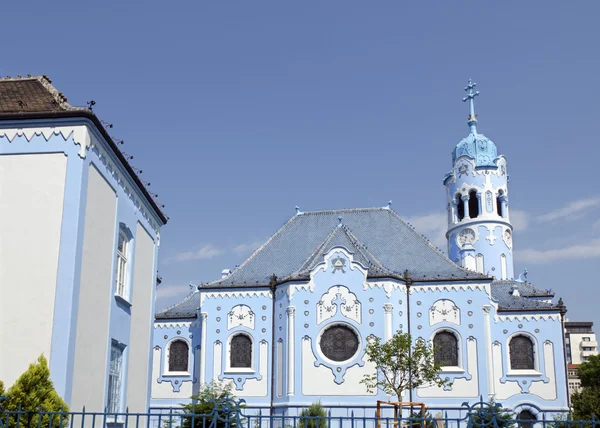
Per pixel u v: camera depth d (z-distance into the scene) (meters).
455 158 65.50
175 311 53.19
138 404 26.27
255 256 52.03
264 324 46.97
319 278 44.72
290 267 49.97
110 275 22.41
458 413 43.38
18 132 20.20
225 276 51.44
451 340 45.28
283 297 45.78
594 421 12.30
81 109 19.98
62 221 19.44
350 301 43.94
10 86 22.56
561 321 47.03
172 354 51.09
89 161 20.42
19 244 19.42
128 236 25.28
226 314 47.72
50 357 18.45
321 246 49.66
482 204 62.06
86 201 20.12
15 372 18.41
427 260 48.78
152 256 28.84
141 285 26.89
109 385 22.78
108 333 22.06
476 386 43.78
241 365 46.78
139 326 26.53
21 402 16.39
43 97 21.84
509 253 61.59
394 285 44.72
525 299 50.12
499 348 47.28
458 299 45.62
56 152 19.98
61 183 19.75
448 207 65.25
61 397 18.12
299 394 42.78
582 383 76.50
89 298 20.34
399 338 38.91
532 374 46.34
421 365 38.66
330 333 43.88
